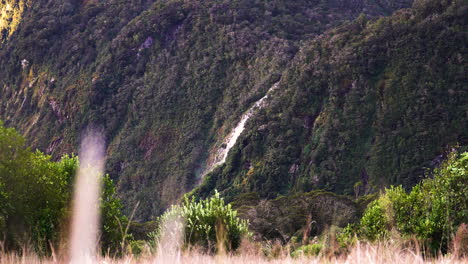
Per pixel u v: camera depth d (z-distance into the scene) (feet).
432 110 330.34
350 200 155.22
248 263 12.79
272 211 124.36
